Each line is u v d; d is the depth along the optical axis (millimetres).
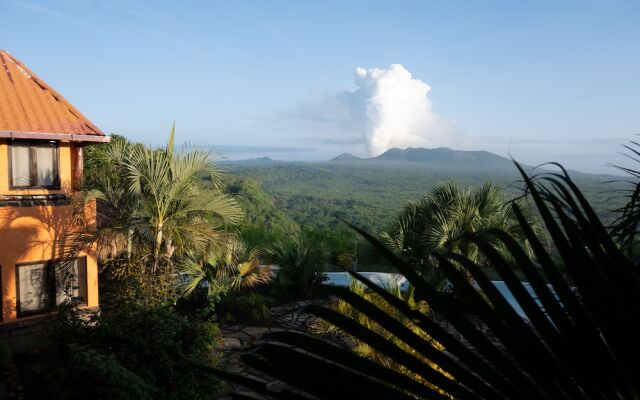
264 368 732
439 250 855
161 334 7133
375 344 774
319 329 8516
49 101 10391
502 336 762
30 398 6301
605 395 709
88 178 12352
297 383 721
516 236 11148
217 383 7480
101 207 12312
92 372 6270
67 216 10133
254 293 13500
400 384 755
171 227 11148
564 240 767
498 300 781
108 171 13141
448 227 11711
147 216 10961
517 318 764
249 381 739
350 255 16906
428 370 760
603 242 756
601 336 723
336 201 145250
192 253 12641
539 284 774
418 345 777
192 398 6992
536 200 786
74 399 6246
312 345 779
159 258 11328
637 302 727
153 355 7000
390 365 5145
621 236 1764
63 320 7375
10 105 9750
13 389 6348
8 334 9234
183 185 11250
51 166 10023
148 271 10758
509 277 792
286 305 13570
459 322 779
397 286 6379
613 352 717
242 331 11352
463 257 832
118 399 6016
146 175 11094
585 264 751
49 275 9914
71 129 9875
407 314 793
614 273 744
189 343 7742
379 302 5977
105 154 12734
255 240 18391
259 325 11758
